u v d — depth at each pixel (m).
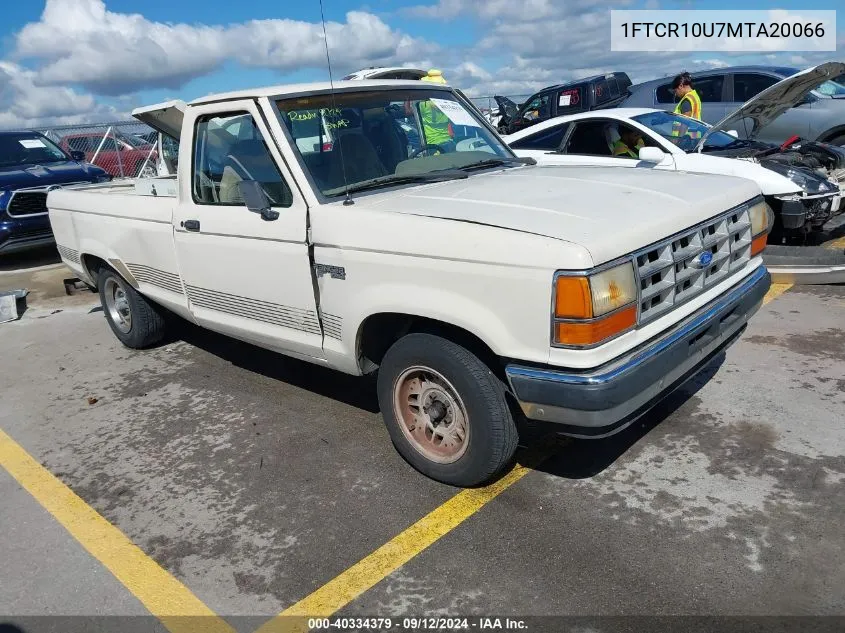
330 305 3.47
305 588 2.80
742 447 3.51
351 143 3.79
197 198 4.23
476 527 3.07
